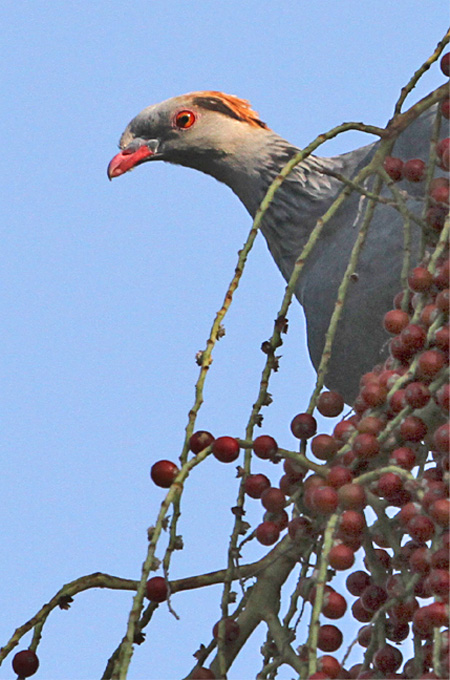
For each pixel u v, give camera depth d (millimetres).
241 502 4402
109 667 4422
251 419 4441
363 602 4438
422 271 4453
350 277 4680
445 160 4707
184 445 4246
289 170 4539
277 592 4648
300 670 4109
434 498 3912
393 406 4270
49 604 4559
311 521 4332
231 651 4590
